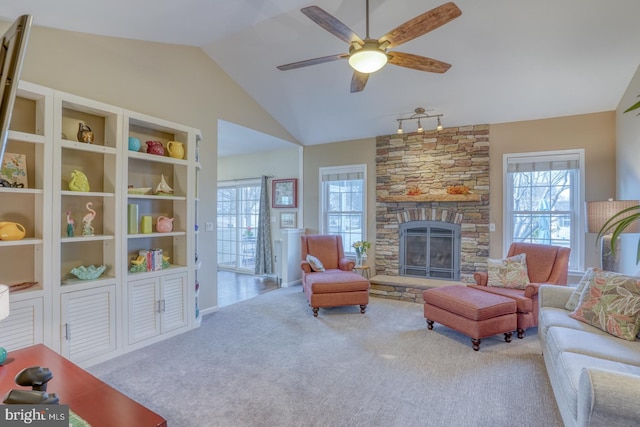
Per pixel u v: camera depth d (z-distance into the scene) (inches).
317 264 190.5
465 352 121.9
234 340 132.3
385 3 120.5
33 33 107.7
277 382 99.7
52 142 102.5
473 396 92.2
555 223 181.6
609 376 56.1
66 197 116.6
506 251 190.4
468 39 133.6
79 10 102.2
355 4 121.3
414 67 106.4
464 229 199.8
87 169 120.6
